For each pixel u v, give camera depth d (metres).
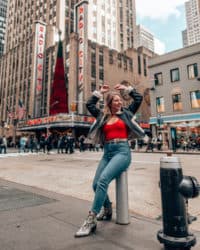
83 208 3.46
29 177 6.99
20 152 24.47
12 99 58.88
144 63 61.25
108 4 63.41
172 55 26.17
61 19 55.41
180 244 1.96
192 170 8.38
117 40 64.19
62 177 6.89
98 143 2.96
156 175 7.16
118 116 2.89
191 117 23.98
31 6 64.44
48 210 3.36
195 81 24.14
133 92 3.01
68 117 34.09
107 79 49.72
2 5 120.88
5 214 3.18
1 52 115.69
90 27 56.31
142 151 23.12
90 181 6.11
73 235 2.45
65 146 22.45
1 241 2.31
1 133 57.78
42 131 42.09
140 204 3.87
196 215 3.29
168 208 2.09
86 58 44.88
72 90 43.78
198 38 163.75
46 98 49.66
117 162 2.63
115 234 2.47
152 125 27.53
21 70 57.19
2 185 5.49
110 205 2.96
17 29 68.75
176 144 24.98
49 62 50.75
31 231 2.57
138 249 2.11
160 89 27.09
